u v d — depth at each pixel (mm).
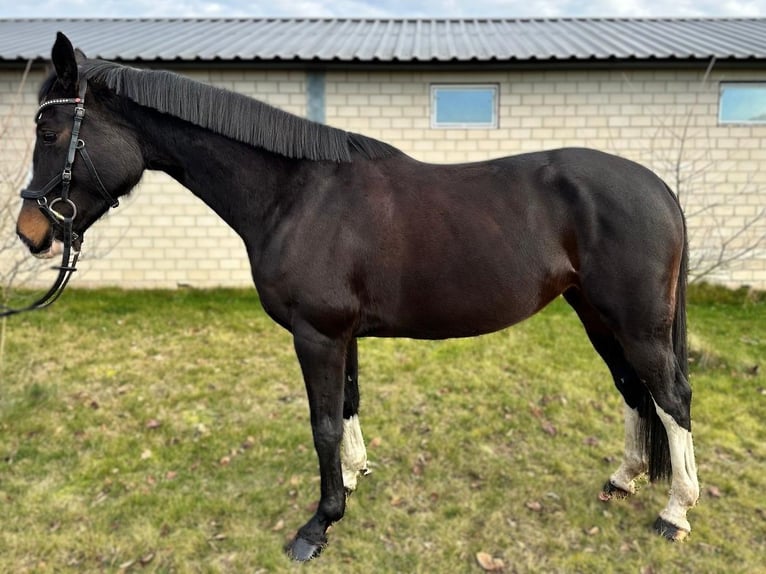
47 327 4691
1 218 3680
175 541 2045
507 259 1804
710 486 2385
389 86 6082
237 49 6254
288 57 5758
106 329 4703
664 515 2074
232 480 2467
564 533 2094
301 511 2248
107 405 3227
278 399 3365
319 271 1809
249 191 1902
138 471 2529
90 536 2061
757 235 6105
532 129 6129
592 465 2576
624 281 1792
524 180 1865
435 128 6145
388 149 1965
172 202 6219
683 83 5965
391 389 3488
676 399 1898
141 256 6316
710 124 6020
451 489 2393
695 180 6070
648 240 1781
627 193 1802
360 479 2459
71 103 1771
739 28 7844
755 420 3041
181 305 5539
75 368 3807
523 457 2660
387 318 1889
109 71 1834
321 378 1888
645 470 2213
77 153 1785
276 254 1854
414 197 1848
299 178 1881
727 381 3590
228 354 4148
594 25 8281
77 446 2742
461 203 1831
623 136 6102
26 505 2252
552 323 4957
